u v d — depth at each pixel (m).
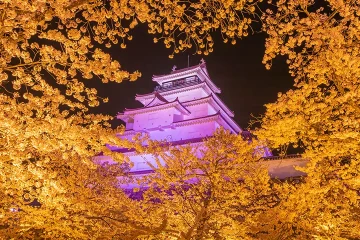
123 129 9.45
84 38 7.29
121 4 7.70
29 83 7.64
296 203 11.45
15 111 7.85
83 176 14.95
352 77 8.61
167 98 54.12
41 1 6.68
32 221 11.98
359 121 8.52
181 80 55.28
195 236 12.11
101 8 7.70
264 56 9.01
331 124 9.49
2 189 9.63
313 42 8.52
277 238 12.67
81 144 8.32
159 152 14.05
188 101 50.41
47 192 9.07
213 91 54.50
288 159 28.80
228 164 13.54
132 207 15.04
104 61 7.55
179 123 46.66
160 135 47.97
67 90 7.92
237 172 13.96
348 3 8.15
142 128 49.50
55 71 7.58
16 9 6.79
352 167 9.63
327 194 11.84
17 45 7.08
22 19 6.83
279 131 9.37
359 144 9.00
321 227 12.45
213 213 13.26
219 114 44.88
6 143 8.07
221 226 13.16
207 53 8.75
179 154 14.47
